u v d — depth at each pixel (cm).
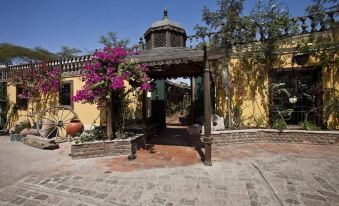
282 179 405
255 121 796
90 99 605
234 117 808
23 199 372
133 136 662
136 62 596
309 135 678
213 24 829
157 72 776
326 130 696
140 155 602
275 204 326
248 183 398
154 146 707
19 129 1046
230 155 580
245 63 811
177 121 1422
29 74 1073
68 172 485
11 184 434
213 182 406
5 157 636
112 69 588
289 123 787
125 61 602
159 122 1087
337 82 712
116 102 696
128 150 604
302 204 318
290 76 780
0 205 354
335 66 714
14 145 821
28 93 1093
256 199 341
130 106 956
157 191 377
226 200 341
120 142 605
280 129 711
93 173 472
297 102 776
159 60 566
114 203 346
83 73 636
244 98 815
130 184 409
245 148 653
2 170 515
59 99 1043
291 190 361
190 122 1150
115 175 455
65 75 1023
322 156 548
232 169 470
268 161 514
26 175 477
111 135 632
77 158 581
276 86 761
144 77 608
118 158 580
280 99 779
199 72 796
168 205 332
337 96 710
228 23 786
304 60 736
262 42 786
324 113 725
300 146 659
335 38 709
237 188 379
